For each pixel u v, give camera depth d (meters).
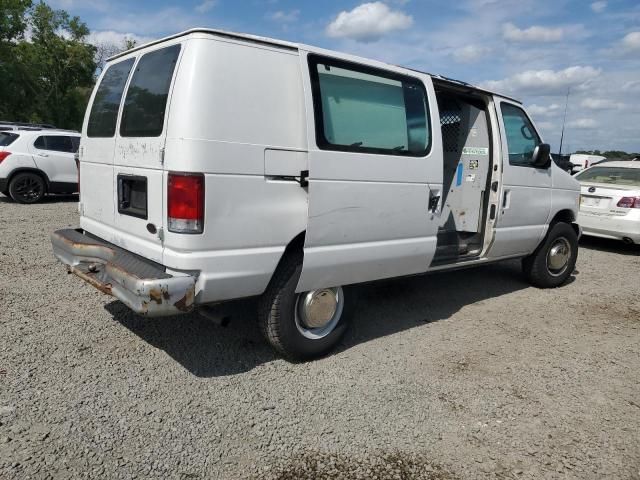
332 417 3.12
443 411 3.26
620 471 2.75
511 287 6.31
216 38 3.11
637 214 8.31
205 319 4.50
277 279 3.53
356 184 3.73
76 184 11.48
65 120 39.00
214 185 3.06
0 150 10.62
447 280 6.48
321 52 3.60
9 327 4.10
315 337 3.84
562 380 3.78
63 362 3.59
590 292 6.25
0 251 6.38
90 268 3.78
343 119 3.69
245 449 2.77
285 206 3.39
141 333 4.14
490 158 5.27
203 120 3.02
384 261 4.07
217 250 3.14
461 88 4.87
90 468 2.54
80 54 38.22
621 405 3.45
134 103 3.56
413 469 2.68
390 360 3.97
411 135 4.20
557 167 6.01
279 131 3.32
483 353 4.21
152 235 3.29
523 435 3.04
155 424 2.93
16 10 32.44
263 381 3.51
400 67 4.21
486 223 5.32
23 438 2.72
